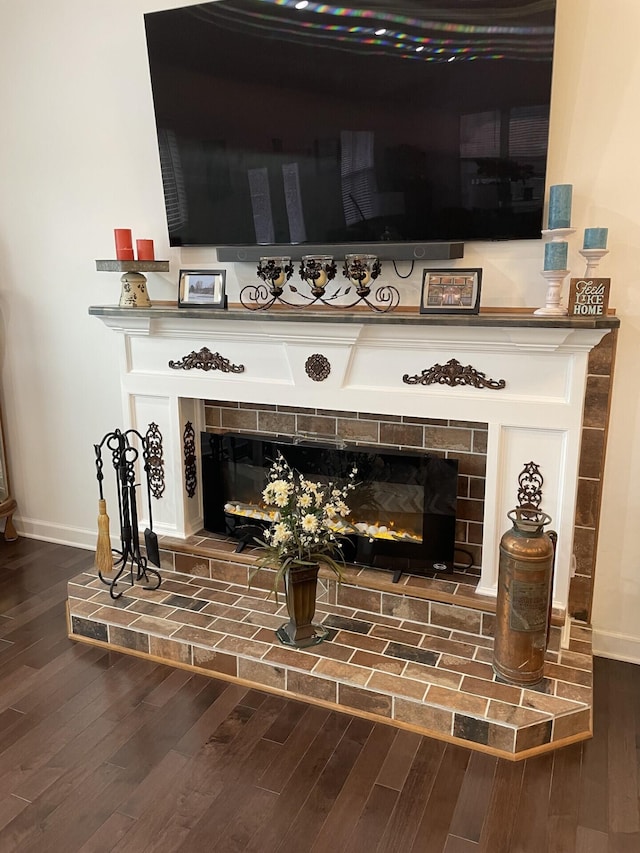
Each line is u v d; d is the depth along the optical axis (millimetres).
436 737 2150
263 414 2922
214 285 2664
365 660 2318
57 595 3096
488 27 2127
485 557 2463
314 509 2348
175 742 2133
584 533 2473
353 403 2510
